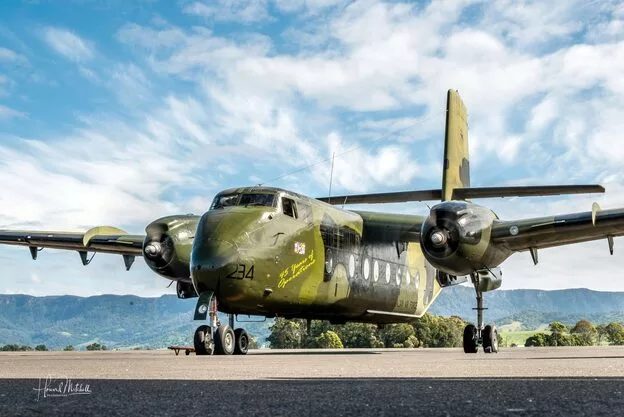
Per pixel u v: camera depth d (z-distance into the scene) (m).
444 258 15.66
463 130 21.38
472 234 15.55
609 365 7.89
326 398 3.82
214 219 15.07
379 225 19.38
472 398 3.69
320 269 16.88
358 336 78.62
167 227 17.75
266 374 6.52
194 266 14.57
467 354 15.98
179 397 3.94
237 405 3.51
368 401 3.63
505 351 18.75
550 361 9.66
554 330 103.50
